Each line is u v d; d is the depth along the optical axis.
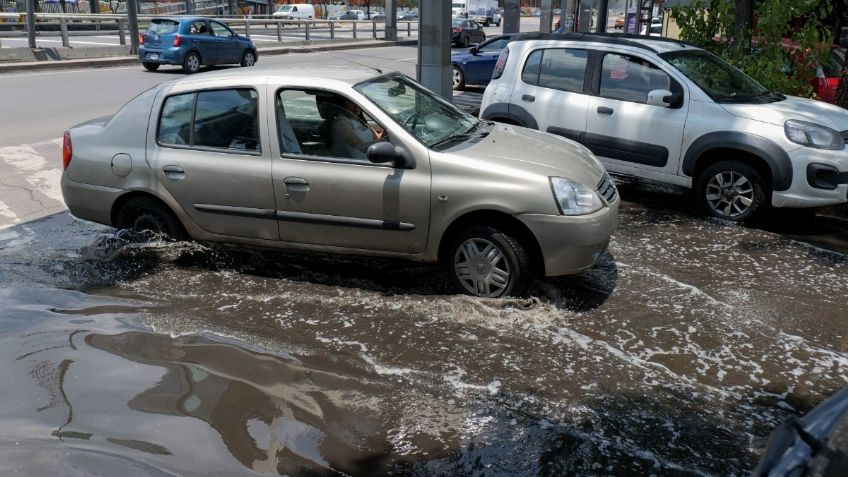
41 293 5.01
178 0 41.12
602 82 7.46
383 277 5.34
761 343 4.33
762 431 3.43
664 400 3.69
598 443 3.31
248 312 4.72
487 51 17.72
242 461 3.16
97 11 37.56
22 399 3.64
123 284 5.20
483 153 4.86
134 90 16.05
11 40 27.91
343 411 3.56
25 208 7.07
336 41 34.50
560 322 4.59
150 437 3.33
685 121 6.86
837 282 5.32
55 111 12.95
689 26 10.59
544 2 23.83
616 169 7.43
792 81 9.66
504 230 4.76
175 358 4.09
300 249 5.21
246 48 23.34
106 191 5.56
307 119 5.03
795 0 9.30
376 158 4.71
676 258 5.80
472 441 3.32
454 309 4.75
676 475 3.09
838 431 1.71
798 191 6.35
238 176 5.13
